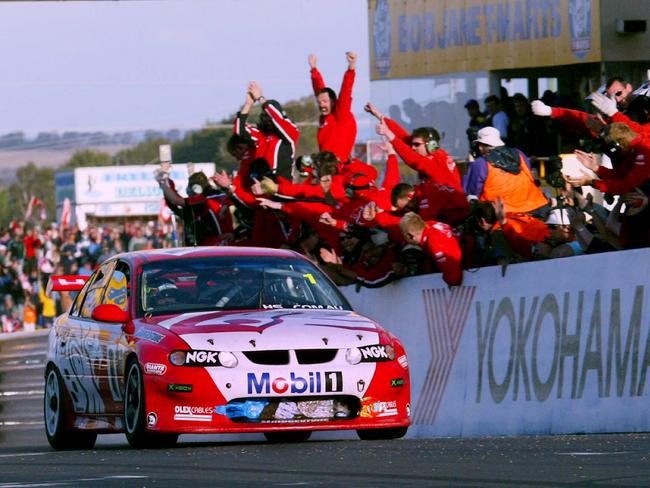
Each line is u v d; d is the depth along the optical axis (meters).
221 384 32.06
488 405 39.31
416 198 44.28
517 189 41.31
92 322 38.19
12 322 119.31
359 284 46.50
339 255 48.66
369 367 33.06
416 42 72.06
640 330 33.31
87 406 37.72
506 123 59.44
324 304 36.16
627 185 36.94
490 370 39.28
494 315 39.22
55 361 40.09
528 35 63.19
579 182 38.25
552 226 41.09
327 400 32.72
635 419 33.28
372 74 76.56
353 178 47.41
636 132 38.91
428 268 43.47
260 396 32.16
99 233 122.44
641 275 33.47
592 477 21.61
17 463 30.08
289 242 50.59
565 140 57.94
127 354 34.19
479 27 66.88
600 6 58.50
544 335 36.91
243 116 53.81
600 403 34.53
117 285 37.53
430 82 71.31
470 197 42.09
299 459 27.20
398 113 74.44
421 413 42.94
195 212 58.81
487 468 23.69
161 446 33.31
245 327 33.12
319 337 33.06
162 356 32.59
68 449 40.06
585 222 38.72
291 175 54.06
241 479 23.53
